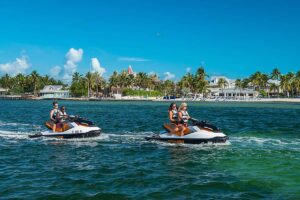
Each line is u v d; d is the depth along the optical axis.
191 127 18.02
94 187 10.14
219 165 12.98
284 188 9.95
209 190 9.84
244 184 10.38
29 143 18.34
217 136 17.66
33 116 43.12
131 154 15.29
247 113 54.44
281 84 171.12
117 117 41.47
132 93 185.12
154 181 10.78
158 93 193.00
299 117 42.81
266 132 23.88
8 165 13.08
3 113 50.34
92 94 191.75
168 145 17.64
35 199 9.07
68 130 19.77
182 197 9.25
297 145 17.62
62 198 9.14
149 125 29.48
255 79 180.25
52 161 13.82
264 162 13.41
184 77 179.25
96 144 18.03
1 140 19.48
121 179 11.00
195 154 15.18
